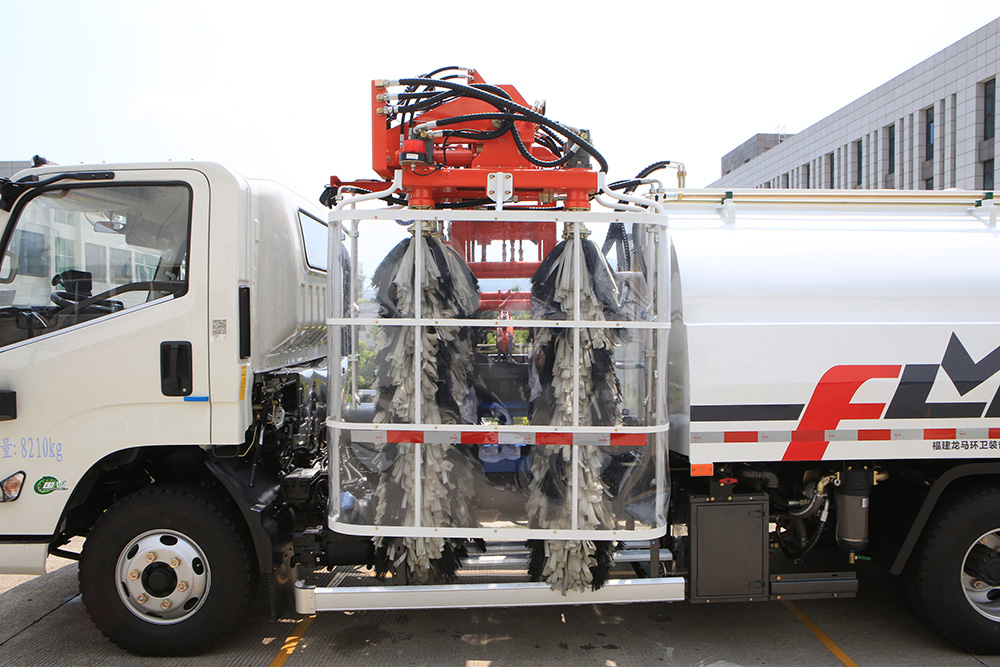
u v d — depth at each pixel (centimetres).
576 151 306
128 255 312
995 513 321
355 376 304
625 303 302
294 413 371
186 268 309
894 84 3366
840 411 315
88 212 313
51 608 385
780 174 4403
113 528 311
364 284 302
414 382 298
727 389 312
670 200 371
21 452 310
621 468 303
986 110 2859
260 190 336
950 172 3027
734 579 322
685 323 318
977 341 319
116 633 314
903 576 347
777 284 326
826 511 344
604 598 309
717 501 321
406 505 302
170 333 307
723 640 344
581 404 298
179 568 311
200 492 317
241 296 311
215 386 307
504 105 297
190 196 309
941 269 333
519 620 367
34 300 312
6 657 324
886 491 349
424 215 293
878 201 371
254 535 311
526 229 304
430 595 304
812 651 332
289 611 375
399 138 337
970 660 324
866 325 318
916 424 317
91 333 308
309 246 408
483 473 304
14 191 306
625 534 298
